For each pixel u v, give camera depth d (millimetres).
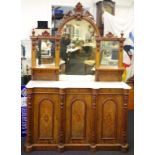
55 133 3631
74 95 3594
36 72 3725
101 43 3775
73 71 3939
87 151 3643
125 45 5746
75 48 3900
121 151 3652
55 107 3600
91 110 3596
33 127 3607
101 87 3541
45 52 3756
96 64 3758
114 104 3629
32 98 3559
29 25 5379
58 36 3678
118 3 5668
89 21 3771
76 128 3641
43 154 3512
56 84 3588
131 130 4492
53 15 5445
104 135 3662
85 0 5547
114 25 5684
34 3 5371
